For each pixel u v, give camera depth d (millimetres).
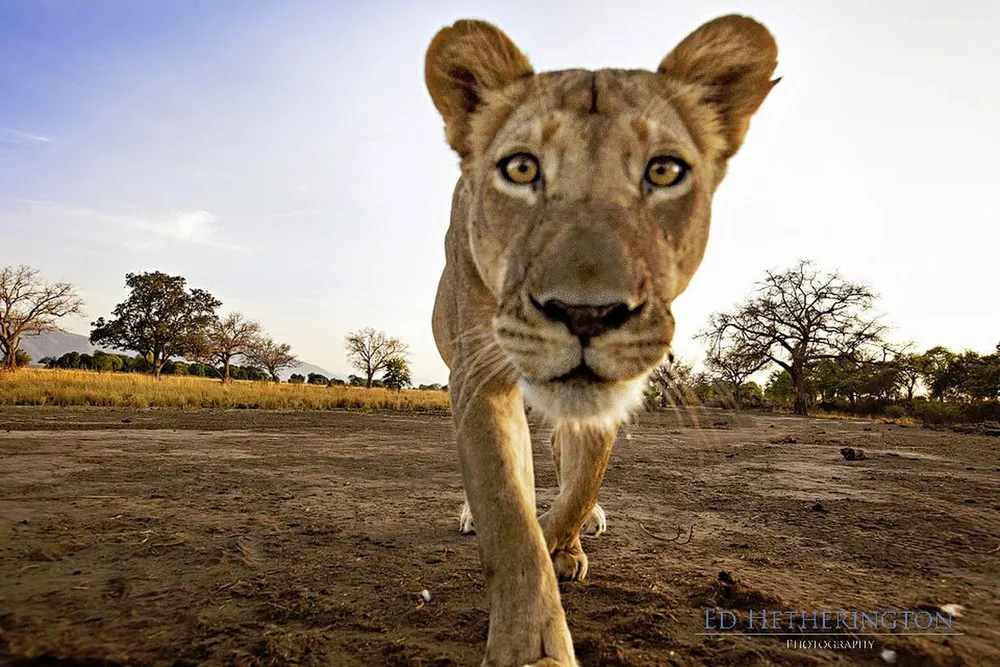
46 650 438
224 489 1147
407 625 500
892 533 856
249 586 589
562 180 444
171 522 858
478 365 473
